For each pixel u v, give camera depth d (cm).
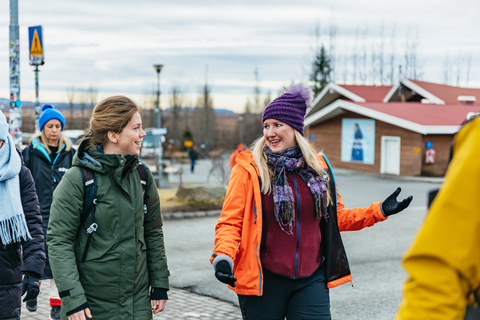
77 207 307
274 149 346
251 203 334
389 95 3688
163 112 6756
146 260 328
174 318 561
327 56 5269
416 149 2670
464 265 135
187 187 1374
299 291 333
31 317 571
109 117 317
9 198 356
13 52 1113
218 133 7456
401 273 747
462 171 137
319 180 340
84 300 299
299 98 348
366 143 2984
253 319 333
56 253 302
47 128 597
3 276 352
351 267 784
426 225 140
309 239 333
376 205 349
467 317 144
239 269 333
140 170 329
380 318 562
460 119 2766
